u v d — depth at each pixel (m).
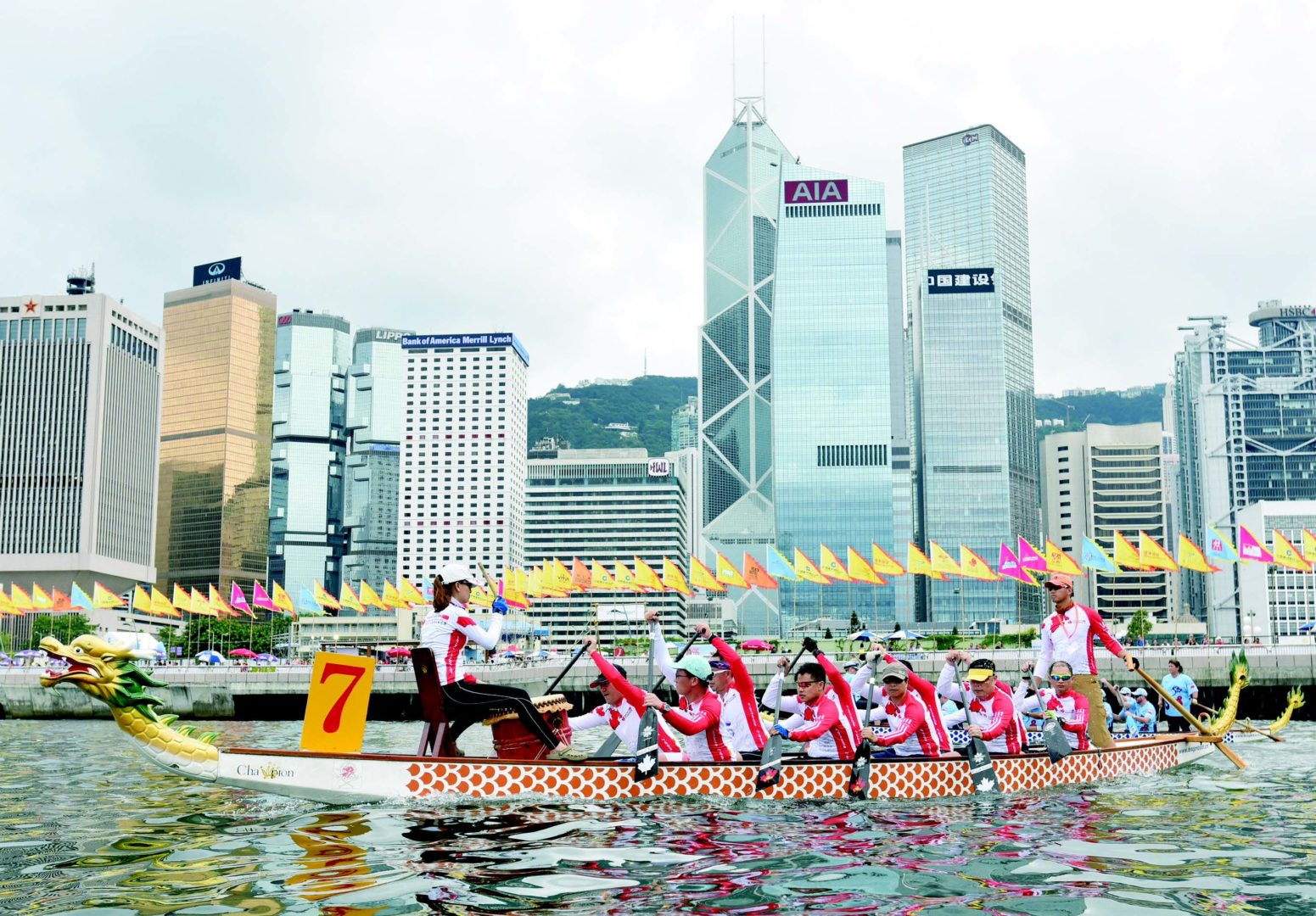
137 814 15.74
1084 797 18.03
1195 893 10.95
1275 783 20.69
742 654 88.56
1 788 19.67
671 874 11.57
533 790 15.77
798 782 16.64
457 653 15.98
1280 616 197.12
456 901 10.47
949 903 10.49
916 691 18.27
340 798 15.47
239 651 94.44
